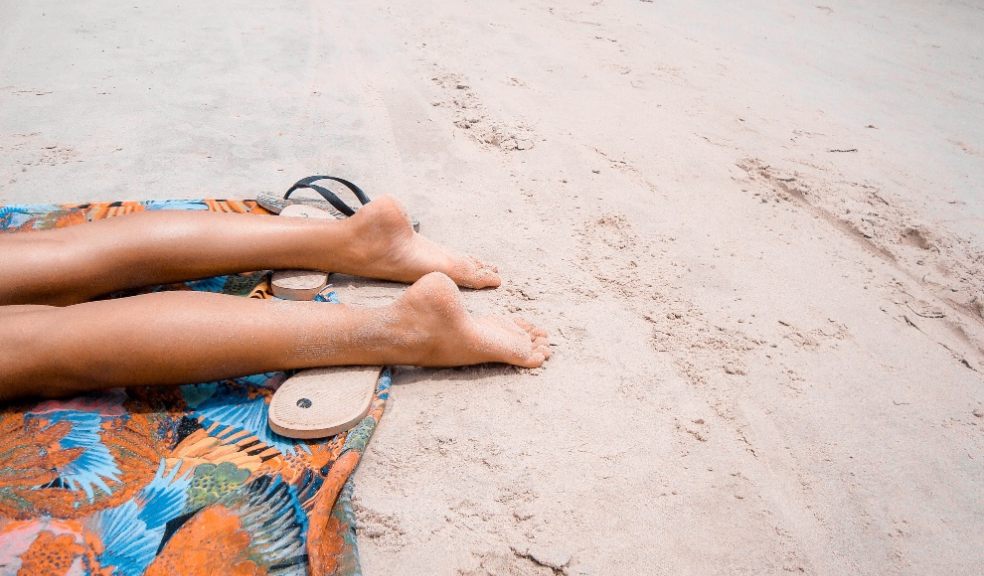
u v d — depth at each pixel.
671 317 2.75
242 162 3.58
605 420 2.26
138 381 2.00
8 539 1.65
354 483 1.97
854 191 3.83
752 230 3.42
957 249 3.36
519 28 6.04
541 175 3.73
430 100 4.50
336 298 2.49
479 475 2.03
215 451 1.94
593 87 4.93
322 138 3.91
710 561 1.84
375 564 1.77
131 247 2.24
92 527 1.71
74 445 1.90
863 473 2.15
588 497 1.99
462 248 3.07
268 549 1.71
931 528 1.99
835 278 3.11
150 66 4.69
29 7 5.63
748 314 2.82
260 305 2.09
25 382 1.92
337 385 2.14
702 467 2.12
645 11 6.90
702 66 5.54
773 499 2.03
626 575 1.79
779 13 7.31
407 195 3.42
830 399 2.43
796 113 4.84
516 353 2.39
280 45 5.24
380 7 6.28
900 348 2.71
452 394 2.30
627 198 3.59
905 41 6.75
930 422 2.37
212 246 2.37
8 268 2.09
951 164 4.28
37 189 3.19
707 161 4.04
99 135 3.74
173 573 1.62
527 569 1.79
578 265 3.04
